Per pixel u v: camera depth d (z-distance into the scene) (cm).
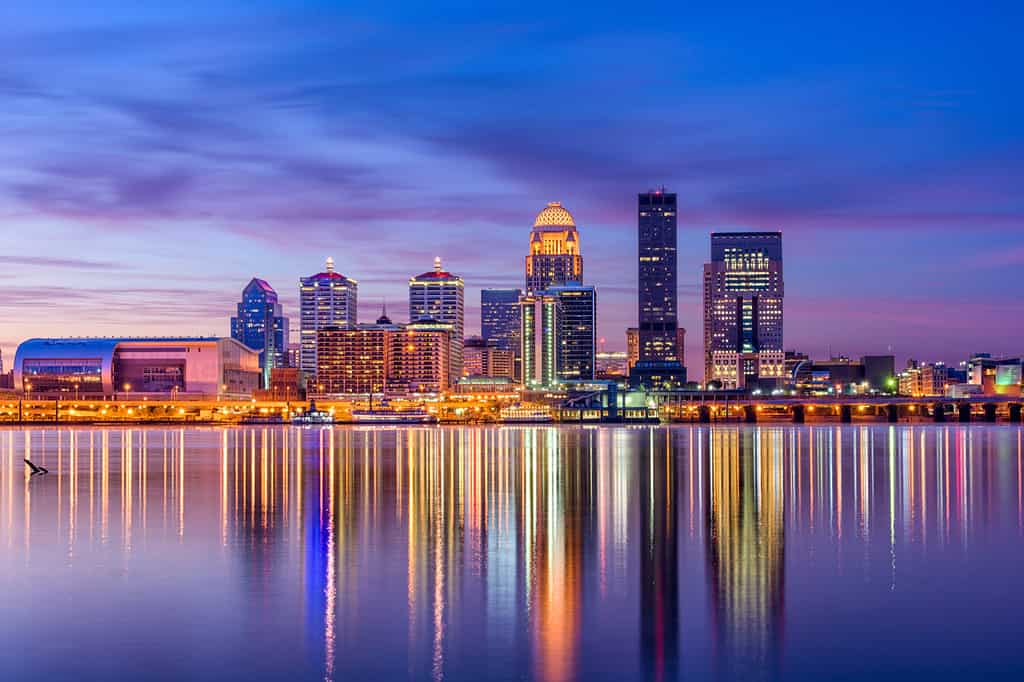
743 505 10931
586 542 8150
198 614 5766
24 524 9188
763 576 6769
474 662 4959
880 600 6103
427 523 9306
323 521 9431
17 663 4950
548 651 5119
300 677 4762
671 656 5050
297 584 6494
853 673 4834
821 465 17688
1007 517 9825
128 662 4966
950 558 7425
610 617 5706
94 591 6316
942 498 11681
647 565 7150
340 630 5453
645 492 12456
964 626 5550
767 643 5253
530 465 17638
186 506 10688
